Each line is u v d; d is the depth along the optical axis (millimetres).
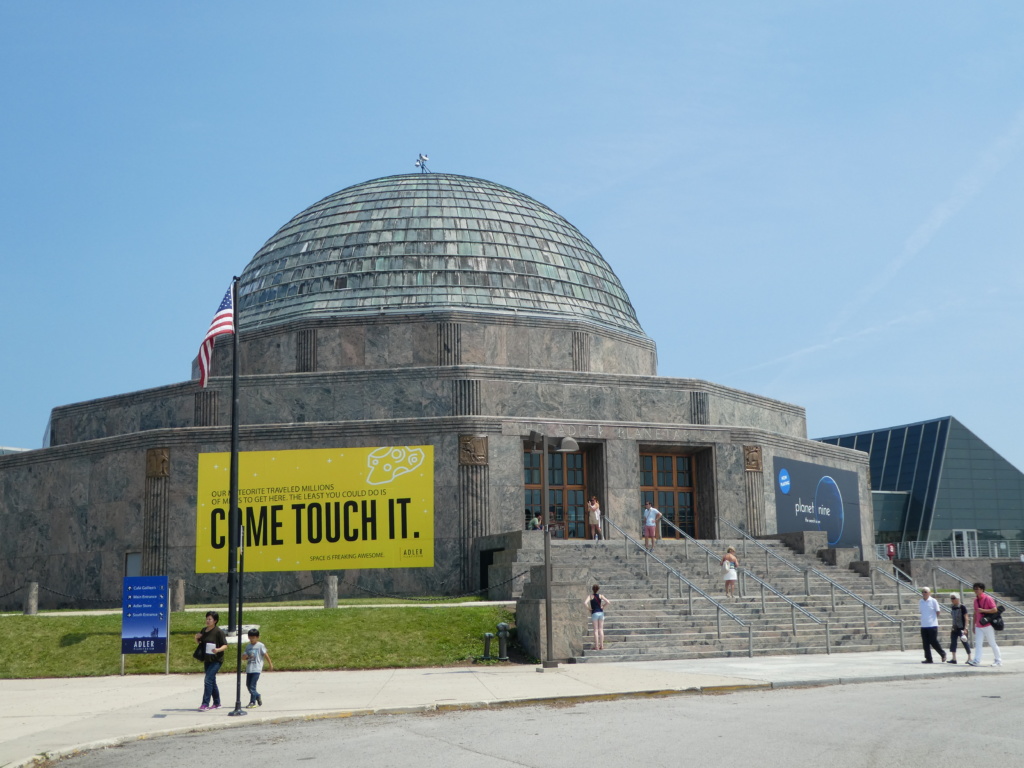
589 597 28750
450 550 38406
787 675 22688
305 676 25500
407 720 18125
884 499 79312
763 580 34562
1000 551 73312
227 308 35156
